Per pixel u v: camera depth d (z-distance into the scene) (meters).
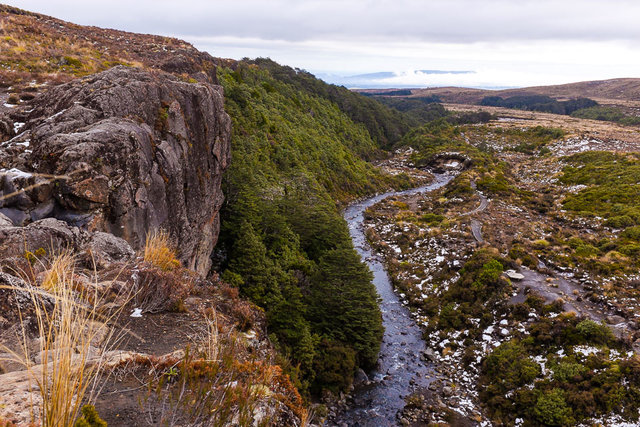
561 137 136.25
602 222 58.53
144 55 44.06
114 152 15.41
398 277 47.75
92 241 10.95
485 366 30.41
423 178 111.69
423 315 40.03
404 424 25.36
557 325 30.88
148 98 21.19
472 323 35.78
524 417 25.42
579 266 42.75
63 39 40.31
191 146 24.73
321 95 152.00
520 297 37.16
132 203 16.14
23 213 12.37
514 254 45.62
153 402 4.60
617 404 23.73
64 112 16.84
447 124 173.00
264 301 32.50
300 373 26.28
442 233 56.78
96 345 5.84
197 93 26.19
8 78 25.84
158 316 7.95
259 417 4.79
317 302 34.19
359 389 29.09
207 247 30.22
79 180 13.47
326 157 90.88
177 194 21.30
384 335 36.41
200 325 7.87
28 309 5.70
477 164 109.00
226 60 98.69
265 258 37.38
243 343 7.81
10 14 45.12
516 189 83.19
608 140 124.12
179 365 5.45
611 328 30.86
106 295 7.74
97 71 32.31
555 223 62.69
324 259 37.50
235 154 56.88
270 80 121.00
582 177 85.19
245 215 44.47
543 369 28.03
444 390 28.94
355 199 87.44
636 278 39.09
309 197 61.31
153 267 9.23
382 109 177.12
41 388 3.39
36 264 8.23
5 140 16.89
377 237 62.16
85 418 3.57
